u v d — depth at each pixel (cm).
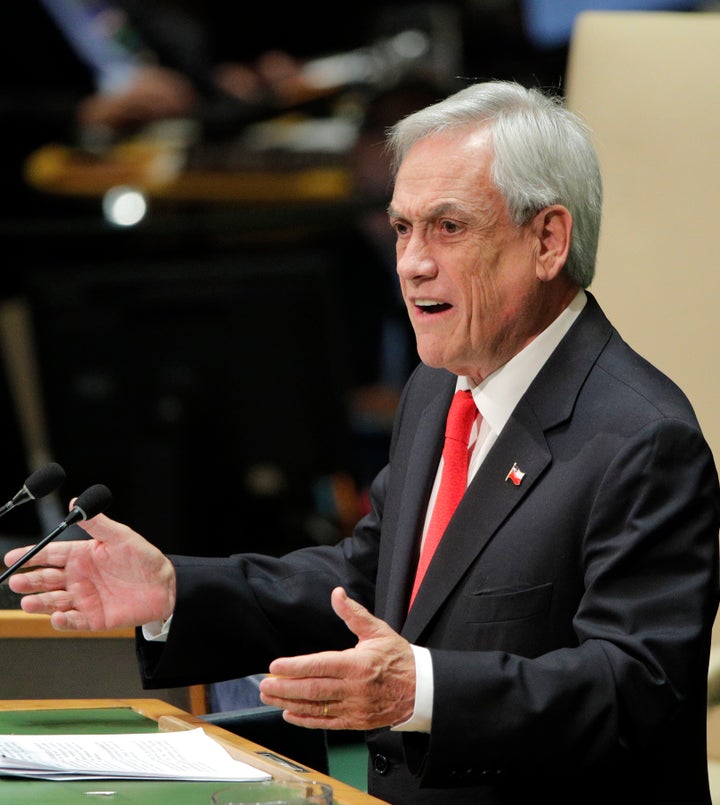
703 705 720
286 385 1441
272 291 1432
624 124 1038
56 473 759
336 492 1470
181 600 782
